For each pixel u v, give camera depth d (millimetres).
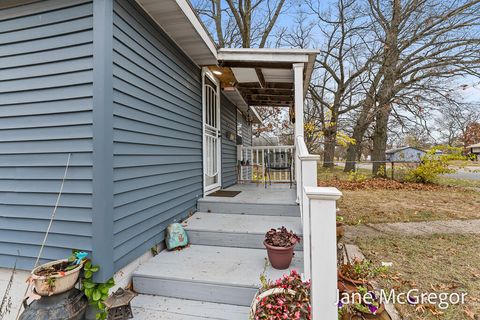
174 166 2963
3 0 1964
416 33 9453
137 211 2174
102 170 1746
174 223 2744
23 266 1934
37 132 1934
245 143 8484
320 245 1088
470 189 7727
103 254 1735
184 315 1826
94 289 1726
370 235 3783
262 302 1556
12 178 1995
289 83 5254
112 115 1823
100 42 1768
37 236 1912
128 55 2061
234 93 5469
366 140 12672
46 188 1899
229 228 2816
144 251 2293
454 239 3543
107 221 1755
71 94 1844
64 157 1856
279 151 6035
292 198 3801
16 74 1997
